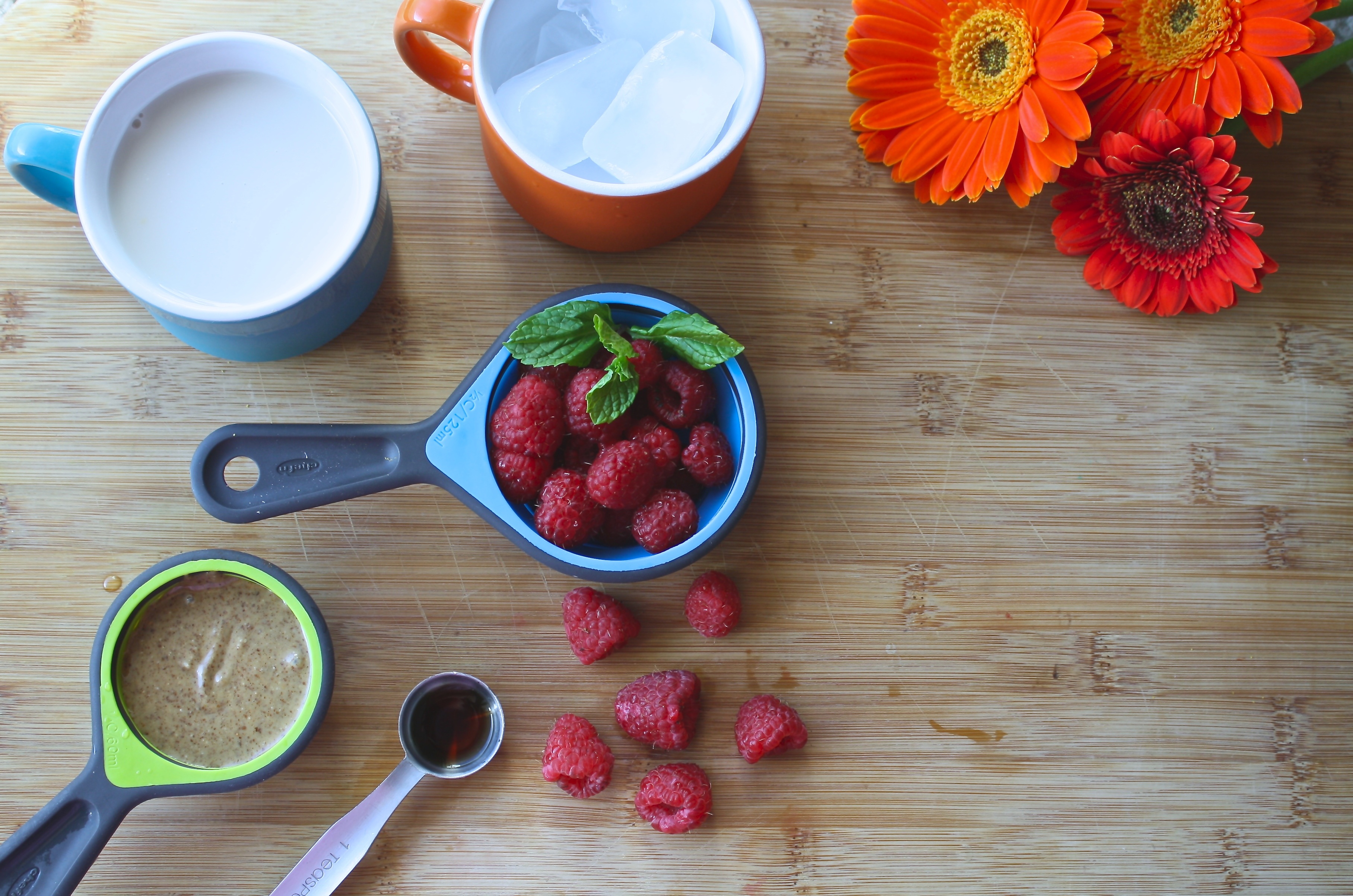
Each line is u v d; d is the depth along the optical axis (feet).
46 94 1.77
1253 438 1.83
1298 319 1.84
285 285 1.63
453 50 1.80
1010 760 1.78
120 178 1.63
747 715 1.74
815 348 1.81
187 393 1.76
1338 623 1.82
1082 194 1.77
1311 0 1.59
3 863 1.61
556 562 1.65
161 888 1.71
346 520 1.76
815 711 1.77
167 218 1.63
